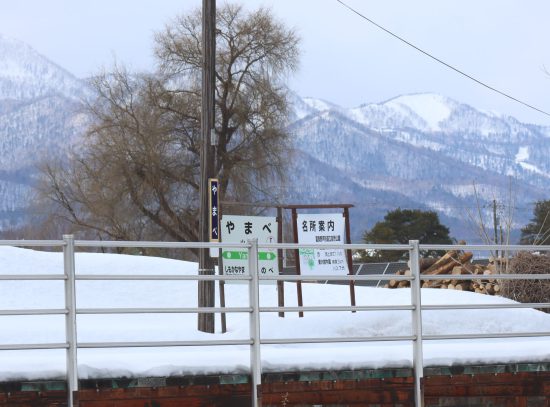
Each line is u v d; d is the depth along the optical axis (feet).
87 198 313.32
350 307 79.30
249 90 317.01
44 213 327.06
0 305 123.24
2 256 138.72
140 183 310.86
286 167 316.19
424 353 84.07
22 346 68.59
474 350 86.69
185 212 313.94
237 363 76.59
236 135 318.86
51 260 142.20
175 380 74.38
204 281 111.96
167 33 319.68
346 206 119.96
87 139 314.35
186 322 119.44
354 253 432.66
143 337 101.40
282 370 77.87
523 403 86.79
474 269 168.35
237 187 310.86
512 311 112.16
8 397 69.87
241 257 114.32
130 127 311.47
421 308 81.87
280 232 116.67
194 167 316.19
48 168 325.83
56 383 70.49
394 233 438.40
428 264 178.40
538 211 393.70
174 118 314.35
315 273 118.01
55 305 125.90
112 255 150.61
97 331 102.53
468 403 85.30
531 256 147.95
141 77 315.99
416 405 81.56
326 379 79.15
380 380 81.46
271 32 318.45
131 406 73.46
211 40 116.06
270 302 136.77
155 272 142.61
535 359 86.58
